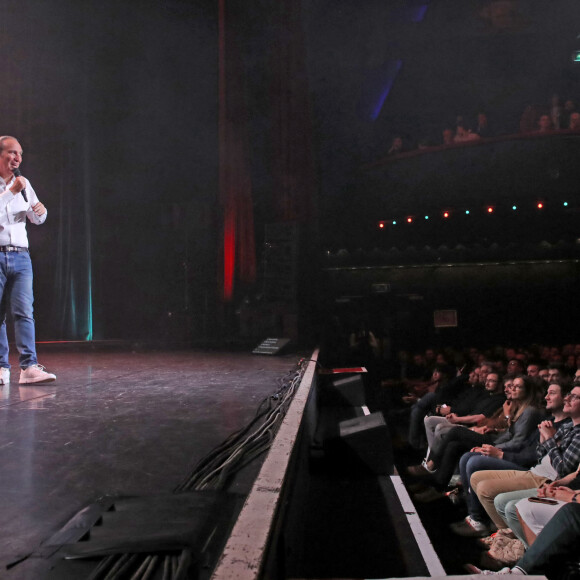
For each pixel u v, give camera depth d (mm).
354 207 12312
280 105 9578
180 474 1502
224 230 9180
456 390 6449
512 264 12227
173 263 9961
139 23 9570
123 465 1583
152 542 991
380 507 3217
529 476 3338
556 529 2352
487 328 12250
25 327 3266
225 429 2072
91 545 994
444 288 12344
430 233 11969
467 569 2992
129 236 9867
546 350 8258
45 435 1948
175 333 9594
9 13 8523
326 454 3713
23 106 8719
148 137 9930
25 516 1179
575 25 11664
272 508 1150
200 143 10211
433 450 4949
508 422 4332
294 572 1908
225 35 9133
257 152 10438
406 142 12328
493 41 12148
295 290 7887
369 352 11609
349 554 2699
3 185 3158
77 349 7188
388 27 12148
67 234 9086
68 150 9055
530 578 1447
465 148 11523
